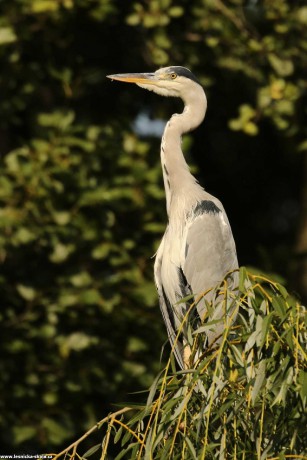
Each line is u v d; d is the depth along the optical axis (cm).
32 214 1162
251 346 539
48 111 1322
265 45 1266
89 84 1309
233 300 558
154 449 548
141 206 1202
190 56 1295
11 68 1254
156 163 1260
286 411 546
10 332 1154
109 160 1223
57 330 1169
